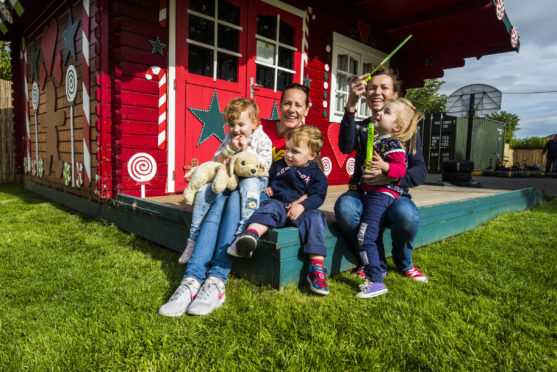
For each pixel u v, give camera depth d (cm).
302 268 202
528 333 155
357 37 562
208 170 206
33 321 157
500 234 340
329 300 183
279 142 446
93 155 345
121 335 144
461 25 544
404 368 130
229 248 179
